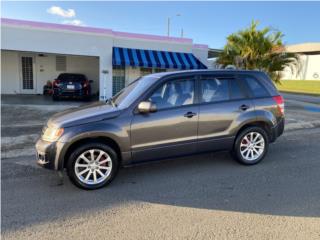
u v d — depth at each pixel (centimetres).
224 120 467
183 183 421
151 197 376
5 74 1633
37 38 1286
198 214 330
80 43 1343
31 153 576
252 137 497
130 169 480
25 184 418
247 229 297
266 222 310
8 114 986
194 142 450
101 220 318
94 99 1509
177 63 1415
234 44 1534
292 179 435
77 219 320
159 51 1464
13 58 1631
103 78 1395
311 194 382
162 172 466
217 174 456
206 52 1552
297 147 618
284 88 3753
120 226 305
